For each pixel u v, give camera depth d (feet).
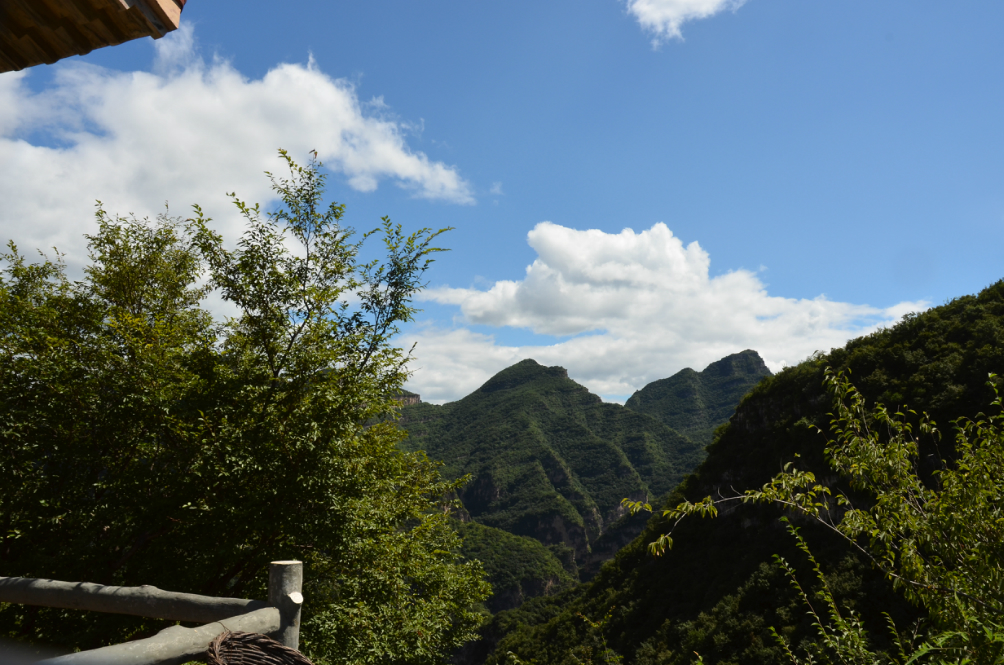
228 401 24.41
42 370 22.56
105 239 31.73
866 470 10.93
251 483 22.91
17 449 21.86
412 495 35.65
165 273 32.24
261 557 22.93
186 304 33.99
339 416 24.31
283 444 22.63
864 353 172.14
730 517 181.57
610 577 207.82
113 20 5.65
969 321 155.84
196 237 27.63
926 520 9.68
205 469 21.74
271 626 7.30
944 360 138.31
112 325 24.91
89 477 22.82
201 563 22.36
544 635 169.68
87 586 8.57
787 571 10.97
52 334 25.29
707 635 113.50
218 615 7.66
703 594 154.20
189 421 23.18
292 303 26.78
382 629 25.31
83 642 20.16
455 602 34.53
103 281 30.73
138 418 23.20
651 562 194.29
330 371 25.54
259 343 26.45
